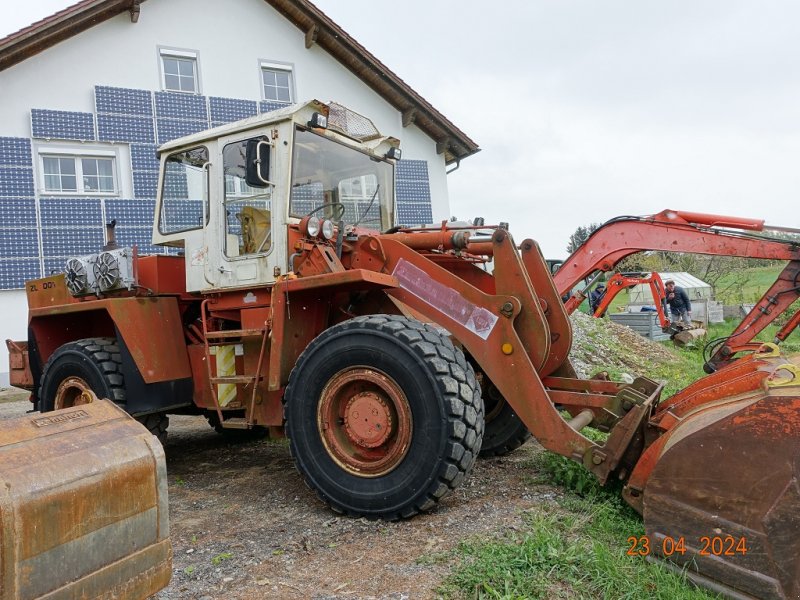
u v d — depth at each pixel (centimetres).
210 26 1231
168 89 1199
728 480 228
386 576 248
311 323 382
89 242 1075
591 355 941
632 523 285
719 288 2392
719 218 464
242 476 431
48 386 468
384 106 1419
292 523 322
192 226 439
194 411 503
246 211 408
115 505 174
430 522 304
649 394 351
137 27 1151
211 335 406
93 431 183
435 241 375
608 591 224
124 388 430
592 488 326
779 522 217
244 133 407
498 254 339
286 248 381
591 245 504
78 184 1093
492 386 424
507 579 231
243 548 289
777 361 298
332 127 422
